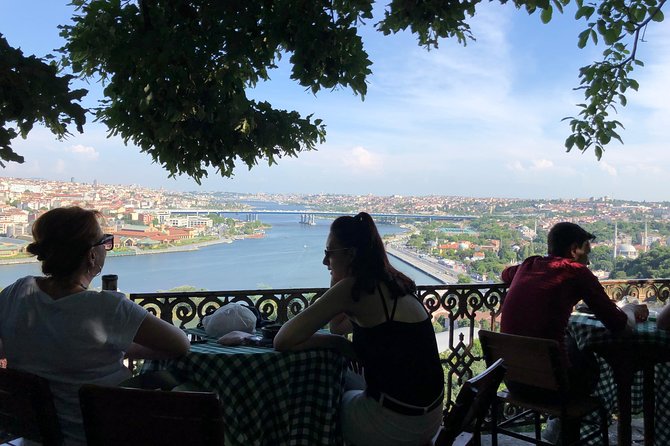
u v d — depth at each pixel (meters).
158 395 1.65
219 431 1.63
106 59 3.28
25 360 1.97
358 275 2.34
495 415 3.16
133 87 3.24
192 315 3.55
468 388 1.93
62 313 1.96
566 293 3.12
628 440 3.16
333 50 3.35
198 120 3.30
